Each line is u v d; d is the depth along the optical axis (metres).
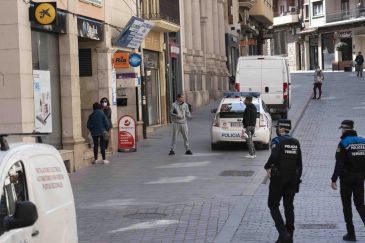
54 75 23.62
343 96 53.47
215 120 28.77
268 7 81.69
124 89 32.34
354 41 98.31
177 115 27.61
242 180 21.38
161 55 40.38
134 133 28.97
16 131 19.70
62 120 23.98
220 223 15.43
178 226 15.20
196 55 50.88
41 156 8.66
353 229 13.52
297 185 13.34
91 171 23.86
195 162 25.59
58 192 8.91
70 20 23.89
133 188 20.31
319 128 35.53
